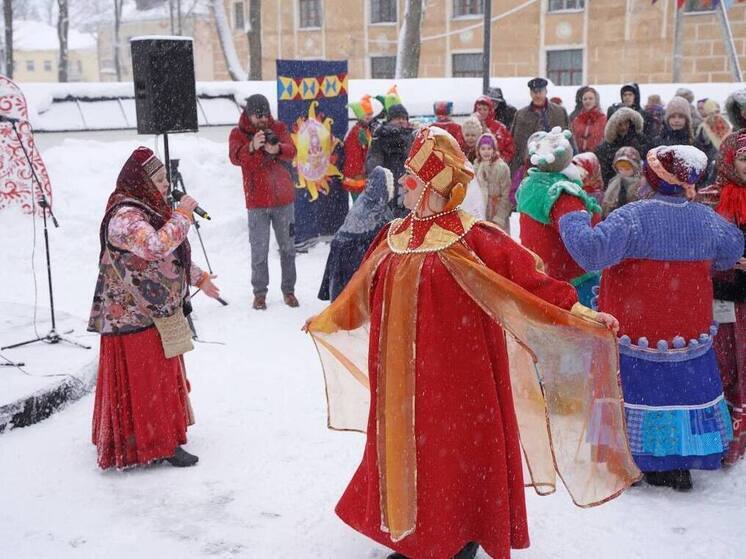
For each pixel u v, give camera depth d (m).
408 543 3.58
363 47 34.09
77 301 8.51
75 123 12.36
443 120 10.69
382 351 3.61
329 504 4.38
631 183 6.66
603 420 3.81
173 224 4.47
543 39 29.95
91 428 5.38
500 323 3.49
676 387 4.34
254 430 5.34
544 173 5.41
